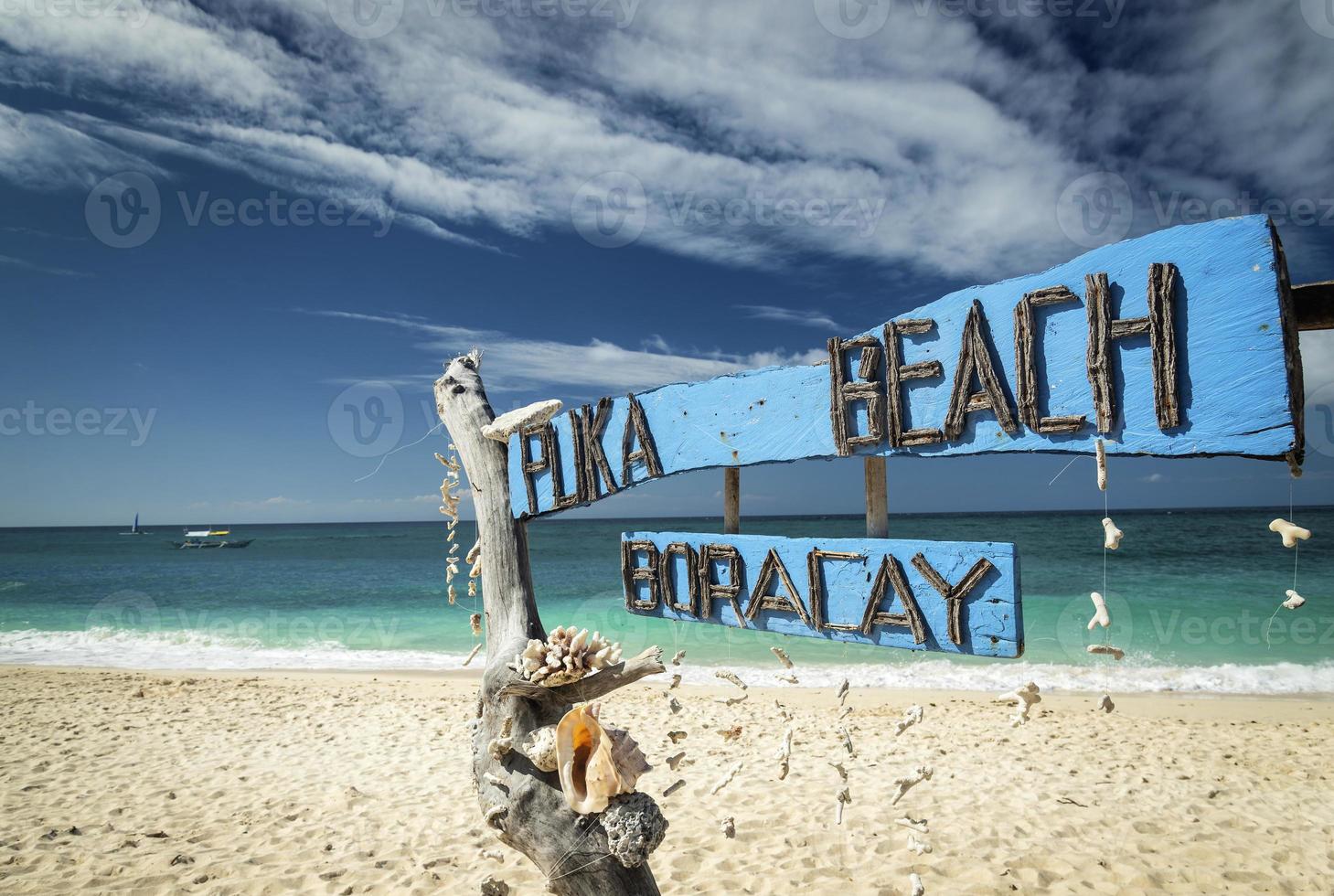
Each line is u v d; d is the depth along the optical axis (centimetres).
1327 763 735
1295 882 478
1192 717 951
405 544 6253
